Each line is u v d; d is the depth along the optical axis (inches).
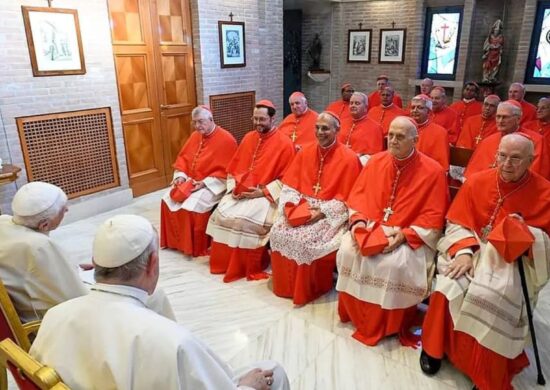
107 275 39.9
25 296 61.7
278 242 99.5
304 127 160.1
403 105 287.7
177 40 183.9
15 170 121.2
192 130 198.5
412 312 89.0
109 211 163.5
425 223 86.1
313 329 92.1
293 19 311.7
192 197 123.5
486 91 244.5
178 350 34.7
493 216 78.7
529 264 72.9
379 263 83.6
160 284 111.0
